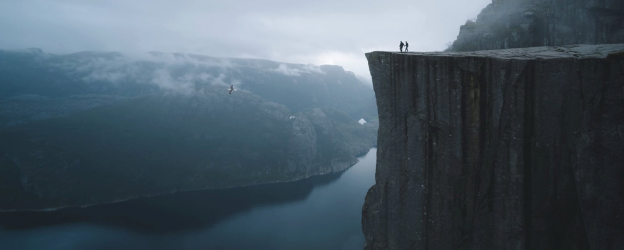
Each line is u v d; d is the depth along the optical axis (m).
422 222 44.44
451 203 41.72
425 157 43.25
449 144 41.00
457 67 39.38
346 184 193.62
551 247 35.53
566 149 33.28
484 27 72.00
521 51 43.94
